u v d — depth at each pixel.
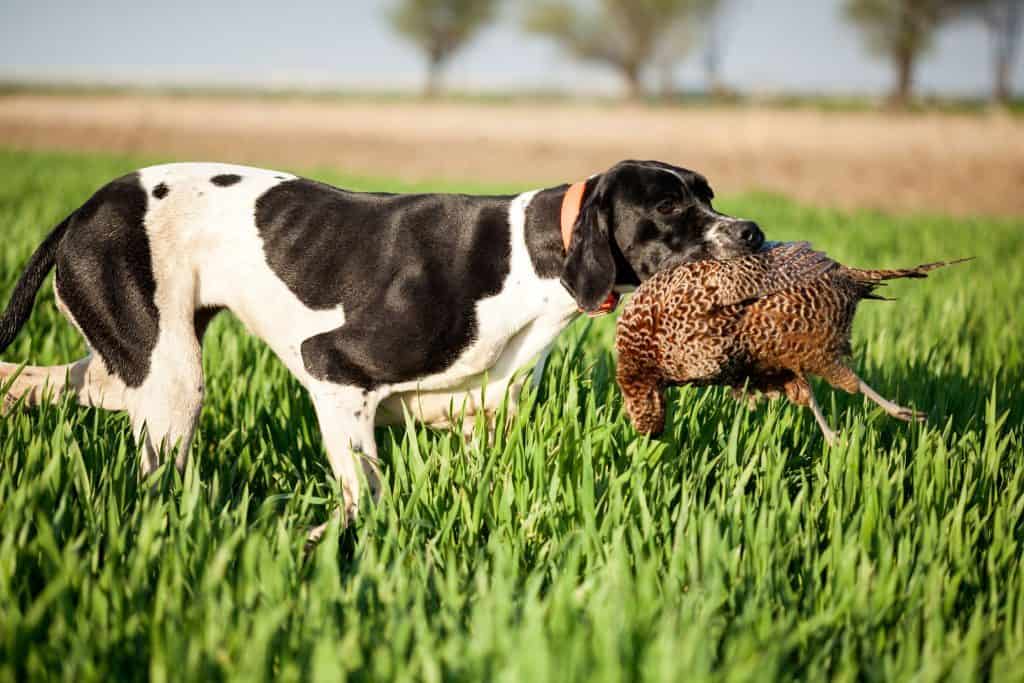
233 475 4.79
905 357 6.86
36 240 8.92
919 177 26.84
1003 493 4.55
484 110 49.88
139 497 4.18
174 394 4.90
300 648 3.19
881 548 3.87
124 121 44.06
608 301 4.88
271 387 5.84
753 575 3.73
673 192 4.64
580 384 5.41
